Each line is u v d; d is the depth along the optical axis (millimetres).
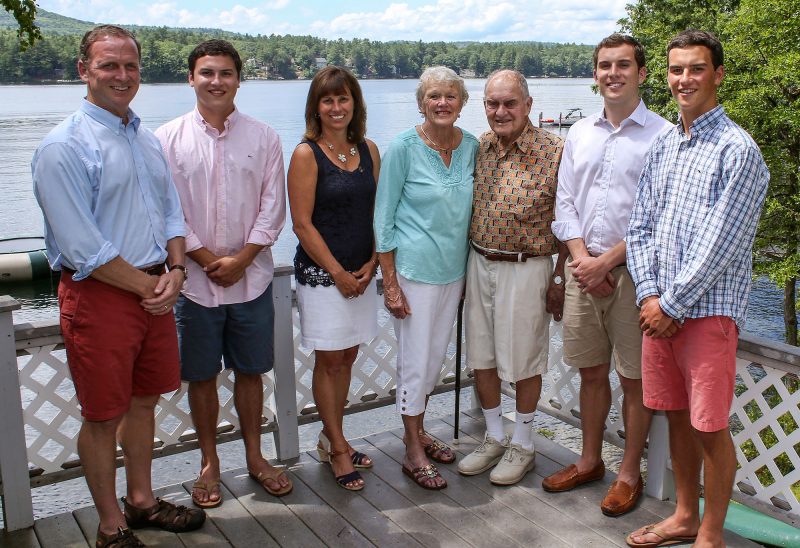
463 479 3141
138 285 2361
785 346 2609
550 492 3016
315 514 2869
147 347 2531
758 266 13836
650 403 2553
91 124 2338
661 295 2400
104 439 2484
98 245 2266
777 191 13586
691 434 2527
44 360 2838
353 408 3607
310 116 2830
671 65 2328
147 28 189750
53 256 2402
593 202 2736
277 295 3229
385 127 69188
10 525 2773
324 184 2811
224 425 3289
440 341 3104
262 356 2941
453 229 2947
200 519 2764
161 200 2549
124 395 2445
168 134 2723
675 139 2416
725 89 13484
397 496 3004
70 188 2240
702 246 2232
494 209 2906
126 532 2559
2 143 52625
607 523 2785
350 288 2875
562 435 6113
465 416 3848
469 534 2719
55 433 2900
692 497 2590
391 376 3697
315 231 2838
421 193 2904
